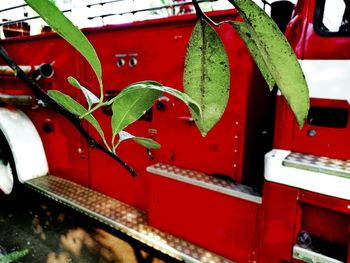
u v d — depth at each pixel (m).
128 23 1.36
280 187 0.91
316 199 0.85
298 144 0.94
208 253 1.18
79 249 1.54
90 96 0.19
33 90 0.16
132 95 0.18
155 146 0.23
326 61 0.86
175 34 1.25
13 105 1.95
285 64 0.16
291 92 0.16
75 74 1.62
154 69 1.33
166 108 1.32
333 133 0.88
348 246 0.82
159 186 1.30
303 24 0.91
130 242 1.62
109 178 1.63
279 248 0.93
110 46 1.47
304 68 0.90
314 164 0.84
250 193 1.07
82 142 1.71
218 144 1.19
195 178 1.20
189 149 1.28
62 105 0.17
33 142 1.86
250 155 1.19
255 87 1.15
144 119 1.41
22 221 1.82
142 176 1.48
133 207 1.54
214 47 0.19
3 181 2.00
